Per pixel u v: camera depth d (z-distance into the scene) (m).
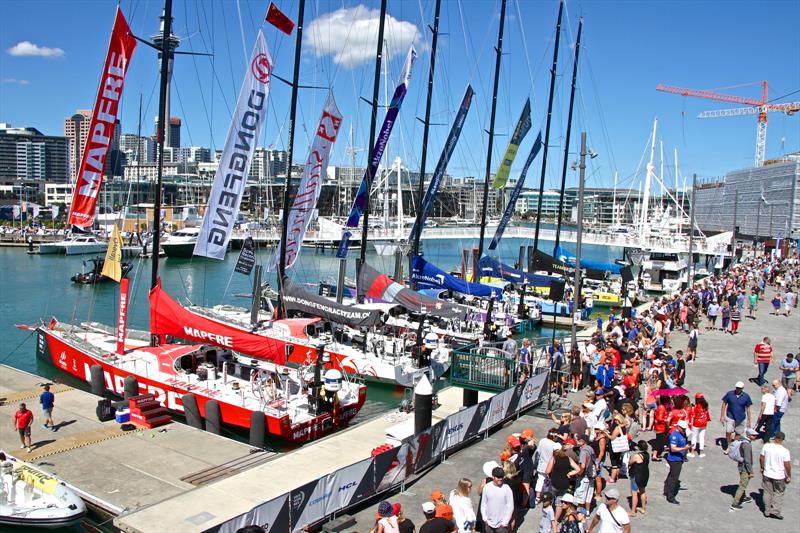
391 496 13.83
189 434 19.75
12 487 15.54
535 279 36.62
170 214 121.56
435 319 35.53
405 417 20.62
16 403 22.56
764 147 197.00
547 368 22.02
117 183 144.25
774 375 23.92
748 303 41.06
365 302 30.41
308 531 12.05
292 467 16.44
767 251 89.81
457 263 84.31
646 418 17.78
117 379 24.20
